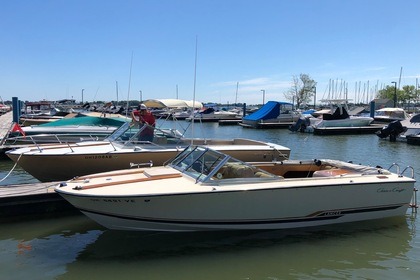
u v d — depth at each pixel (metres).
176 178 6.47
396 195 6.95
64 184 6.13
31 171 9.15
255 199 6.06
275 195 6.14
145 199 5.66
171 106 10.69
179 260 5.61
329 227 6.74
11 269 5.31
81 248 6.06
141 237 6.27
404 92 79.06
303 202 6.34
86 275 5.15
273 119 37.53
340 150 19.95
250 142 11.02
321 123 30.83
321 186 6.36
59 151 9.18
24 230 6.89
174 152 9.63
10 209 7.46
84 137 15.52
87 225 7.16
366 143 23.52
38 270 5.29
